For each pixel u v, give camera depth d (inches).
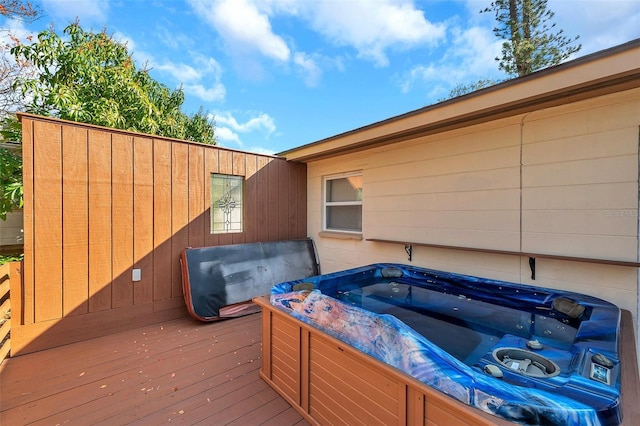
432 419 43.5
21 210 169.8
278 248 166.6
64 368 90.5
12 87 188.7
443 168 119.9
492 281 103.0
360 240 157.1
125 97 232.1
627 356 51.0
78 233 109.3
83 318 110.6
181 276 136.1
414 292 116.0
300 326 70.7
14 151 151.1
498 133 103.6
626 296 80.2
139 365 92.8
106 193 115.5
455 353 68.7
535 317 87.0
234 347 106.3
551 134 91.9
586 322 66.2
